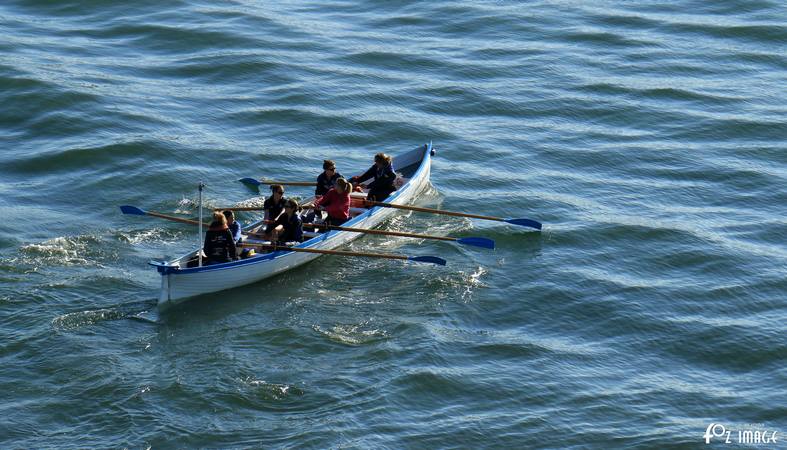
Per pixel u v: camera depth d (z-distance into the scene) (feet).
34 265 290.56
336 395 234.99
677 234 325.62
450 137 409.49
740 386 246.06
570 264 305.73
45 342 251.60
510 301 282.77
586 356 257.14
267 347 254.68
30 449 213.66
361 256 306.96
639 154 396.57
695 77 478.59
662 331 269.03
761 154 396.98
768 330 269.23
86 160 369.30
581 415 231.91
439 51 506.89
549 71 483.51
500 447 220.43
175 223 325.42
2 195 340.39
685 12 563.07
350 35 526.16
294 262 297.33
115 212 332.39
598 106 444.14
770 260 309.22
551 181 371.97
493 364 250.98
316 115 423.64
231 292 282.15
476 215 323.37
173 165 369.30
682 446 221.87
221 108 428.15
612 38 526.16
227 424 223.92
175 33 512.22
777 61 499.51
